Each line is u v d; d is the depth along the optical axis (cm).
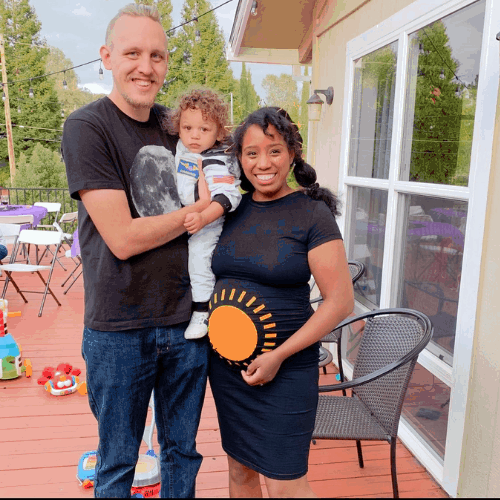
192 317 162
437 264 248
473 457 212
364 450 266
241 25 505
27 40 2747
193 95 156
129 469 160
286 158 146
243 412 157
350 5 346
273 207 151
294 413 148
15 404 321
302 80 674
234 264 151
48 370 355
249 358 149
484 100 202
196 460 179
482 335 206
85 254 152
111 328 147
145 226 140
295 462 149
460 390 217
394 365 185
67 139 137
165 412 173
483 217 202
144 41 138
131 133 150
